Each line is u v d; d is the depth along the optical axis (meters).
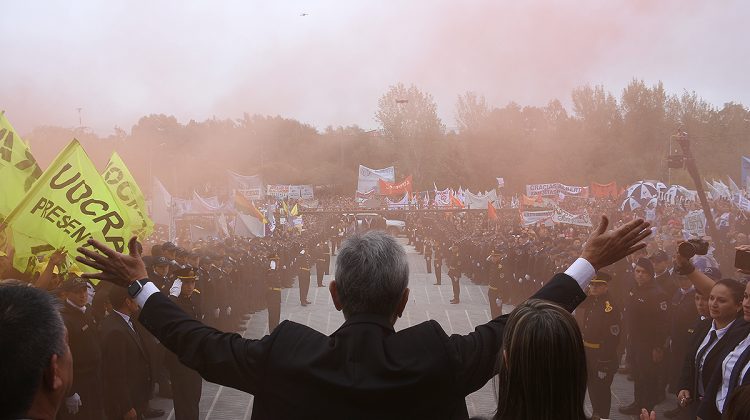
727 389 5.53
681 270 6.30
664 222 30.48
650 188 35.59
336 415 2.18
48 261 7.89
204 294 13.76
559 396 2.22
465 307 21.59
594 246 2.70
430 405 2.23
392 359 2.27
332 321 19.11
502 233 29.66
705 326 6.52
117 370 7.39
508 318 2.42
